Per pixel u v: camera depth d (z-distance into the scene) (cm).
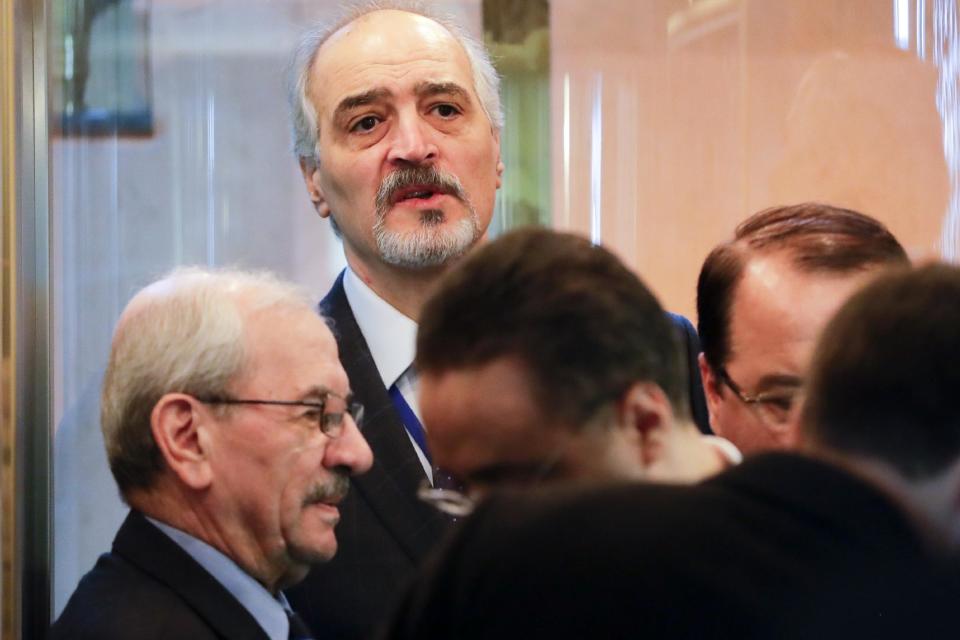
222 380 192
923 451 114
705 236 328
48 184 296
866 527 110
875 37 329
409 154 244
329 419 199
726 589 108
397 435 234
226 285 200
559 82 323
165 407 192
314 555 198
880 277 123
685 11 325
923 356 115
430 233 243
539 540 113
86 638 180
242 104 320
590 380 121
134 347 194
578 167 325
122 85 312
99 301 307
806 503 112
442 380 124
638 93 326
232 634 186
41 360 292
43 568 289
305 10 322
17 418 281
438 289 127
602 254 126
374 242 245
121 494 199
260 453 193
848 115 329
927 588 108
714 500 113
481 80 261
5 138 283
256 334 195
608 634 109
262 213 321
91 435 300
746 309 192
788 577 108
